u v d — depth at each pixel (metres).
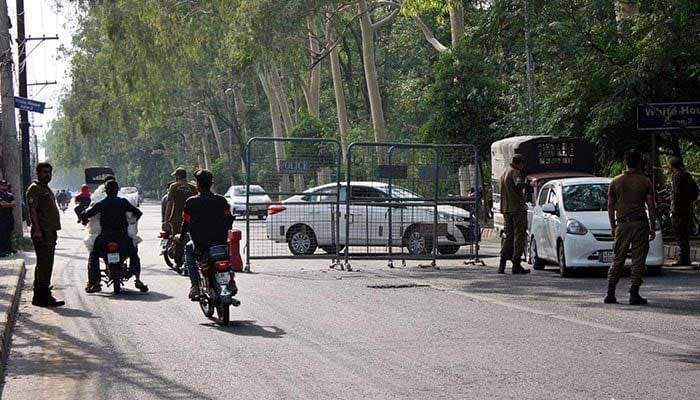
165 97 66.94
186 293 21.56
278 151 39.84
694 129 29.89
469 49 48.03
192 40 60.59
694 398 10.53
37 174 19.75
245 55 52.66
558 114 32.69
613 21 30.97
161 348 14.39
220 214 16.97
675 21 28.75
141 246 39.78
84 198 38.41
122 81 64.50
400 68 89.00
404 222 28.14
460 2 37.31
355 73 91.12
